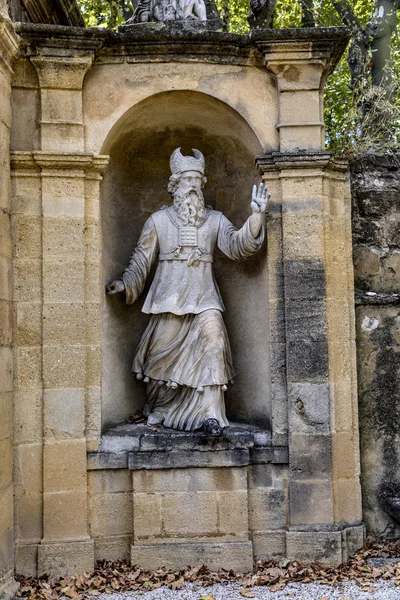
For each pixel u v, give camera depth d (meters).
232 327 7.50
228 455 6.63
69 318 6.61
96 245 6.77
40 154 6.58
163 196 7.78
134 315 7.49
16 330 6.53
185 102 7.15
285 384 6.82
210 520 6.61
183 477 6.64
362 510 7.22
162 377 7.04
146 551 6.54
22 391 6.52
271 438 6.80
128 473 6.69
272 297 6.89
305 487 6.70
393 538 7.19
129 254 7.55
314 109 6.94
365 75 9.79
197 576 6.39
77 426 6.56
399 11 12.34
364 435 7.27
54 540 6.45
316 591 6.05
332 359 6.86
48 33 6.61
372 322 7.36
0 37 6.18
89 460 6.61
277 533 6.73
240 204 7.55
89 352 6.68
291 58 6.89
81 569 6.43
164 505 6.61
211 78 6.96
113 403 7.15
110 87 6.86
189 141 7.71
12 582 6.10
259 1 10.06
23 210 6.61
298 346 6.78
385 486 7.25
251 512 6.74
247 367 7.35
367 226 7.53
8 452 6.25
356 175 7.58
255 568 6.60
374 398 7.30
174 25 7.08
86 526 6.54
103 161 6.74
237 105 6.96
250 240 6.75
